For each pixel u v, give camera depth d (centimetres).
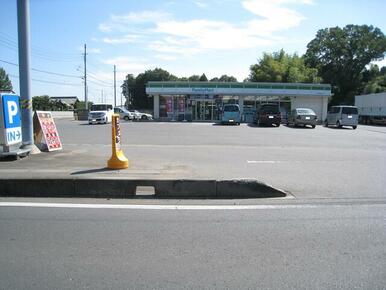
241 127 3306
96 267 457
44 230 586
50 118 1386
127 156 1292
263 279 428
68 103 13175
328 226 616
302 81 6706
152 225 612
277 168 1127
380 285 416
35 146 1278
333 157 1393
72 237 556
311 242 544
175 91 4631
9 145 1126
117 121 984
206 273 442
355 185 912
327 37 8044
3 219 640
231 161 1240
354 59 7925
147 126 3378
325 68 8131
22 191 819
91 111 4184
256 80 6900
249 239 553
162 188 812
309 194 827
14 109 1156
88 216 659
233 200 782
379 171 1102
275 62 6850
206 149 1570
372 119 4681
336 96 8069
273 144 1856
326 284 417
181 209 707
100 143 1798
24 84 1219
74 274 438
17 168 964
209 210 702
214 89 4631
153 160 1183
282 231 589
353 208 722
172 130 2831
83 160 1112
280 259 484
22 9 1195
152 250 509
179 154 1377
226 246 525
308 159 1330
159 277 431
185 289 404
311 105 4788
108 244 529
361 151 1596
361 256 495
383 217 667
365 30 7881
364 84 8075
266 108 3566
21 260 476
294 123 3553
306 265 466
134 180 815
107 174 876
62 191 816
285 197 805
